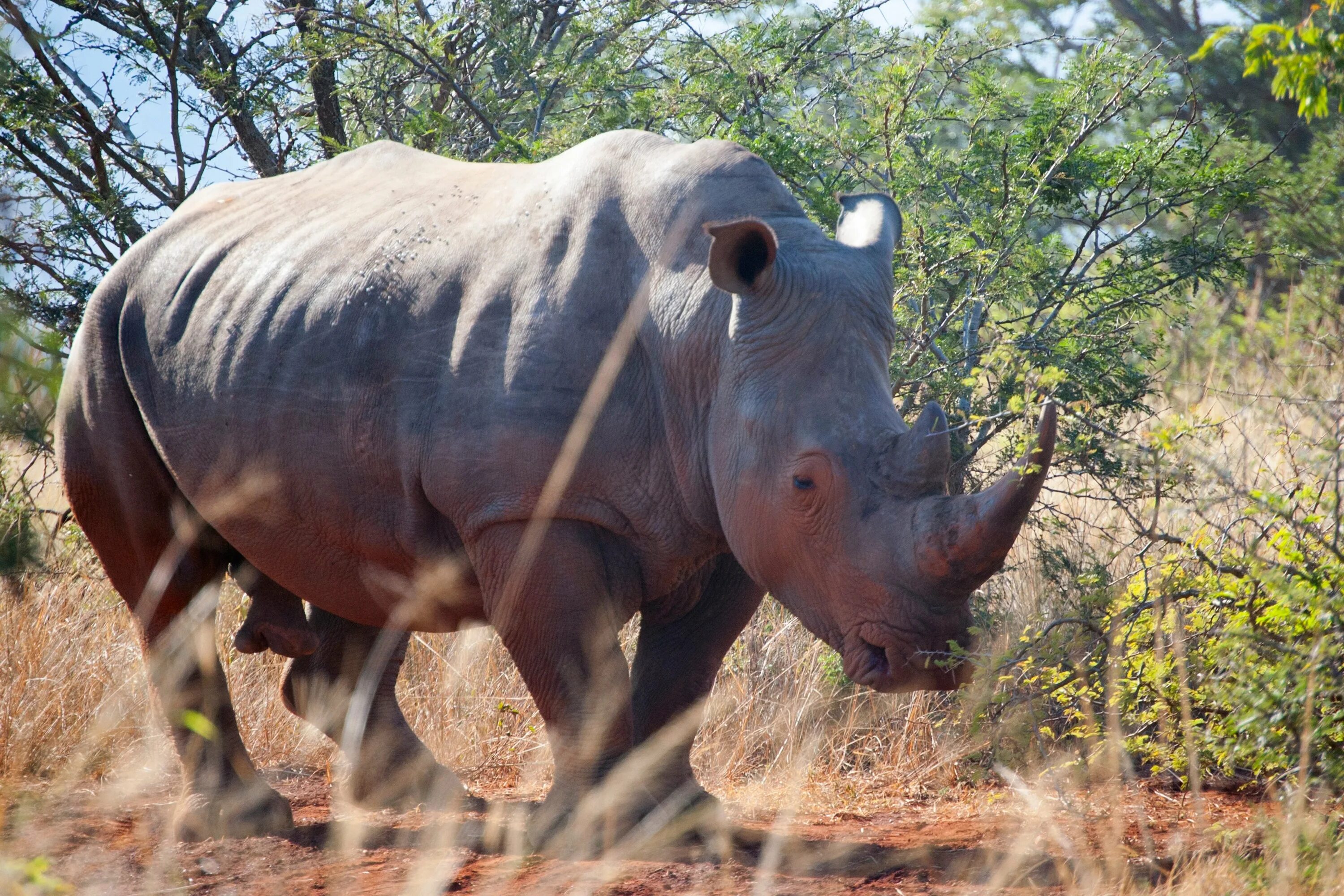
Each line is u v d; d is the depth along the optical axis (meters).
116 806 19.58
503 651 25.62
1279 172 24.31
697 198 17.78
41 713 21.34
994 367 23.53
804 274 16.52
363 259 19.59
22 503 19.58
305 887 16.25
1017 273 26.44
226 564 22.47
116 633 25.80
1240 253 26.38
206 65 35.62
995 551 14.52
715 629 19.14
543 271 18.06
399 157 21.91
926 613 15.11
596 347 17.66
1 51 15.37
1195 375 18.11
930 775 21.80
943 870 15.59
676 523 17.86
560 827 17.23
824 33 34.34
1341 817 14.76
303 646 21.97
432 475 18.11
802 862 16.14
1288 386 17.14
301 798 22.39
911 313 26.92
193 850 18.06
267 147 37.31
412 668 26.05
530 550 17.41
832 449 15.74
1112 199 28.16
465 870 16.47
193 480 20.66
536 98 36.66
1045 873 15.29
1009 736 20.72
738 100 32.44
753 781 22.20
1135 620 17.44
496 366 17.80
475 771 23.83
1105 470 24.92
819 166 29.44
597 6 38.84
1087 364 25.94
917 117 29.17
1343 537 16.75
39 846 17.16
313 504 19.53
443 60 36.25
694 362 17.27
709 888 15.01
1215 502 16.50
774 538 16.19
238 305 20.47
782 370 16.28
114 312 22.11
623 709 17.52
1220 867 13.78
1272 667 15.78
